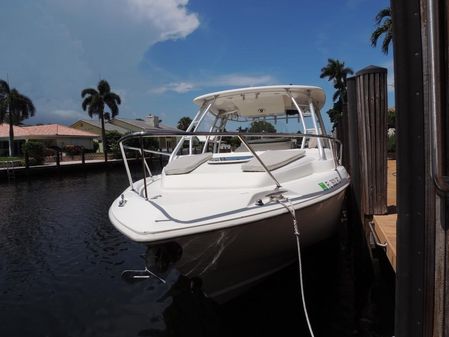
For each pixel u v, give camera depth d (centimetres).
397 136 185
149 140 1589
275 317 429
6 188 2092
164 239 288
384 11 1681
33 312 491
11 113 3806
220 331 410
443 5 162
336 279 529
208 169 421
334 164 512
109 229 961
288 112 691
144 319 457
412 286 185
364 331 396
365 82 482
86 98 4128
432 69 164
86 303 512
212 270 360
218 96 571
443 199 173
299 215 356
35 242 857
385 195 492
